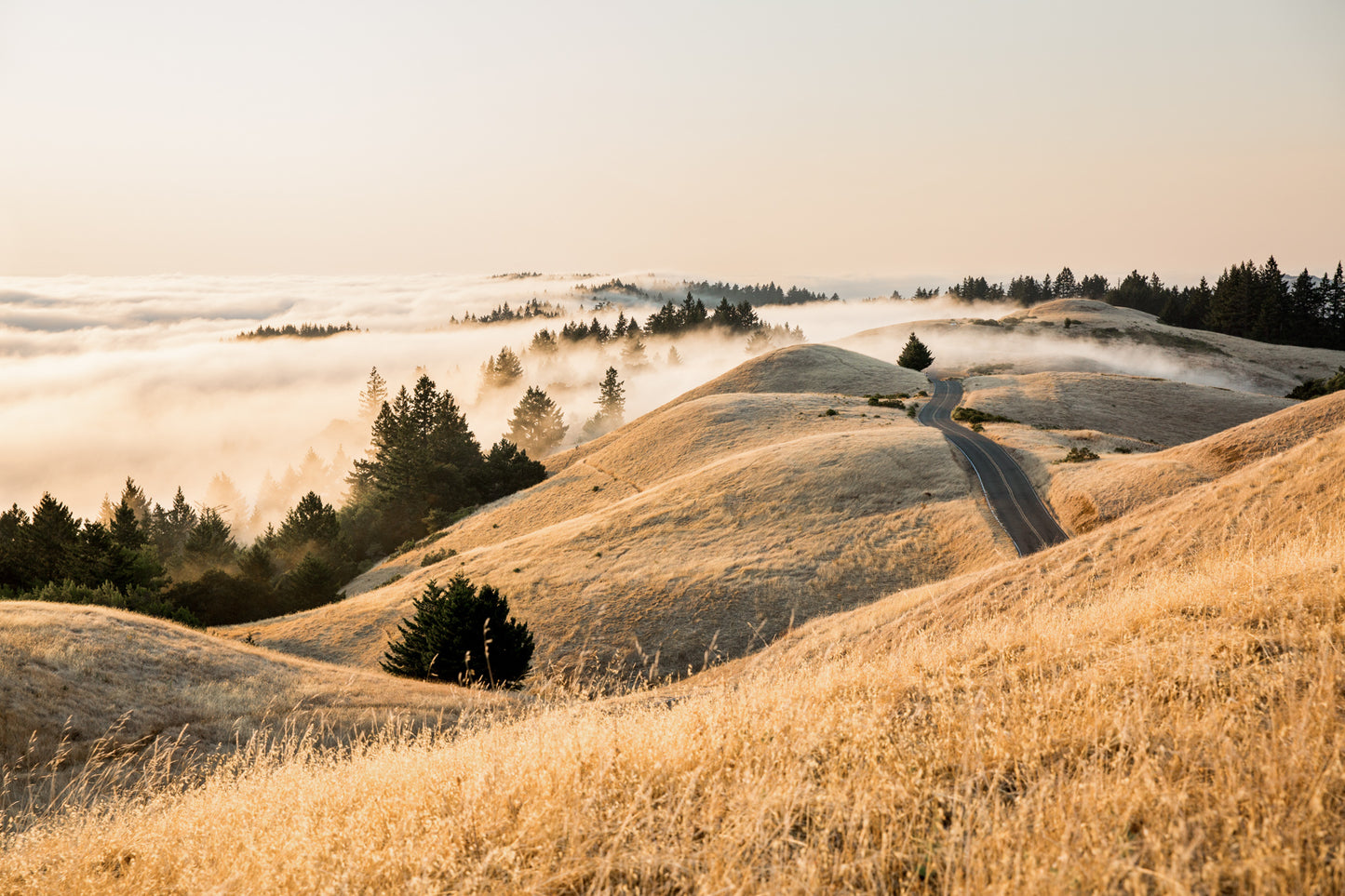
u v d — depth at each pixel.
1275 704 3.66
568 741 4.67
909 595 28.77
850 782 3.51
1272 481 17.66
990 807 3.25
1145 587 8.10
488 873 3.38
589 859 3.26
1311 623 4.71
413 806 4.30
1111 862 2.53
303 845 4.05
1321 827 2.61
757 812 3.25
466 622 30.08
